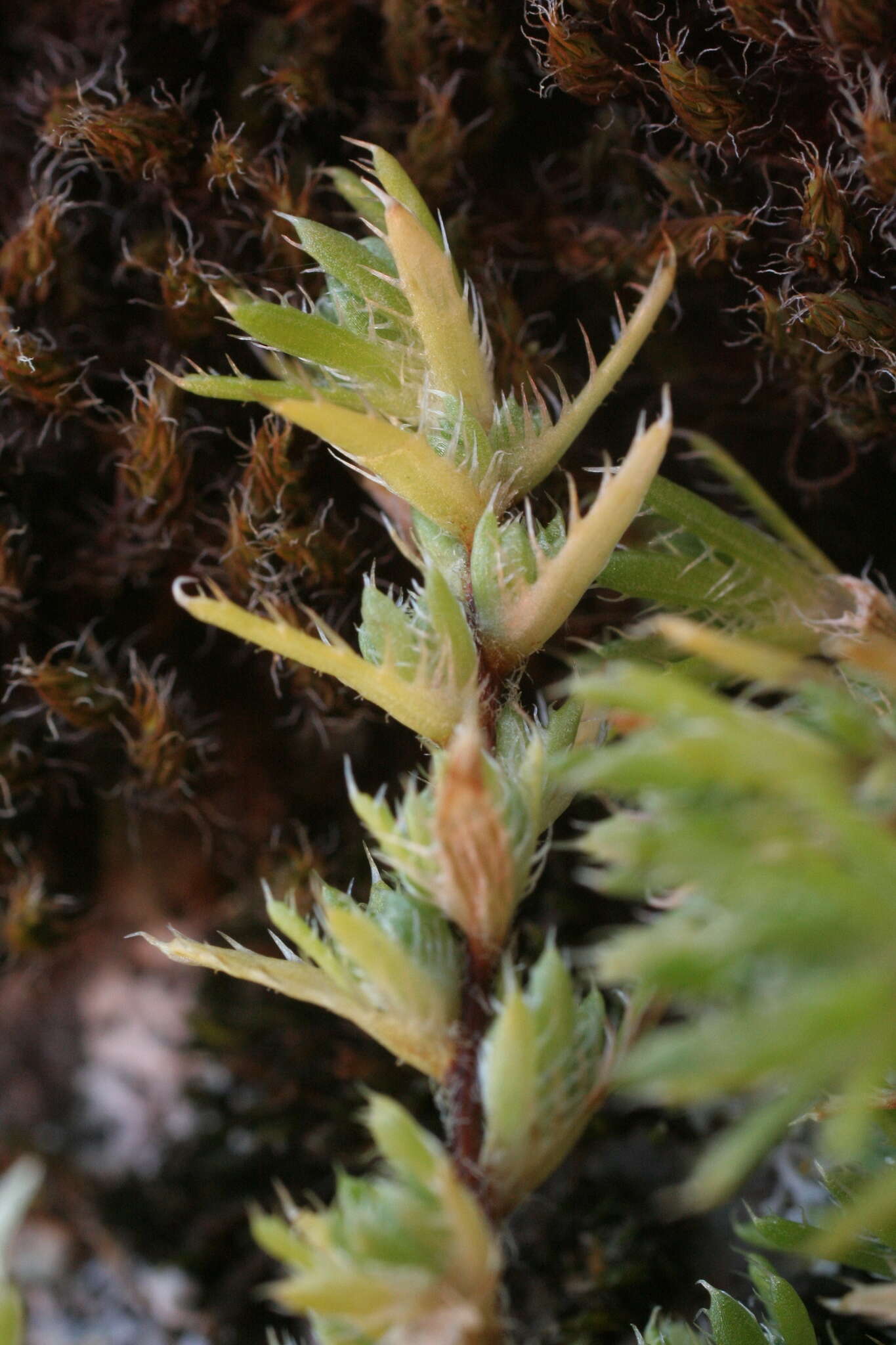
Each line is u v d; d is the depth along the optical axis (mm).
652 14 108
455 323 98
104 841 135
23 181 125
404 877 92
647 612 115
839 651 92
